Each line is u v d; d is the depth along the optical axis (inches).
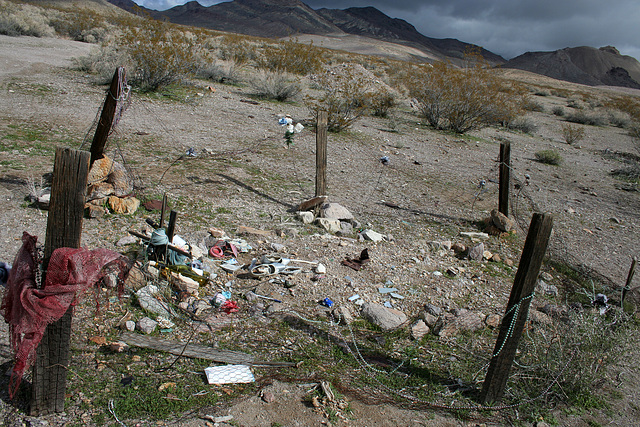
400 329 201.3
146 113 522.3
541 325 206.7
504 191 334.3
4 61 657.0
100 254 118.1
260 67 1040.8
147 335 169.0
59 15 1360.7
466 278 261.3
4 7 1174.3
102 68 658.2
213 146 447.8
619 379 189.0
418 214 360.2
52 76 620.1
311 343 182.1
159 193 305.7
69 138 387.5
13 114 427.5
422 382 168.4
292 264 239.8
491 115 795.4
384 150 567.2
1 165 304.2
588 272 293.3
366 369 170.6
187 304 191.2
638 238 376.2
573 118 1221.7
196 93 675.4
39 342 119.6
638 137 992.2
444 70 794.2
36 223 239.5
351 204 360.2
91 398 136.7
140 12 699.4
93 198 263.4
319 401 148.9
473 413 155.9
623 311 226.5
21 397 133.3
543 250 141.5
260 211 312.7
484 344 200.1
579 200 471.8
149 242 209.5
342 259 256.1
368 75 1016.2
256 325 187.9
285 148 491.5
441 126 795.4
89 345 159.2
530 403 164.6
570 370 172.6
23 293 111.2
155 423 130.7
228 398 144.8
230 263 232.1
